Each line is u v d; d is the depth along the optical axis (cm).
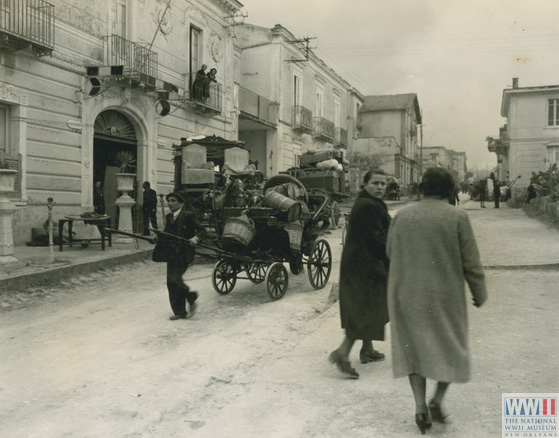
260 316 670
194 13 2003
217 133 2208
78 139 1427
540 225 1669
